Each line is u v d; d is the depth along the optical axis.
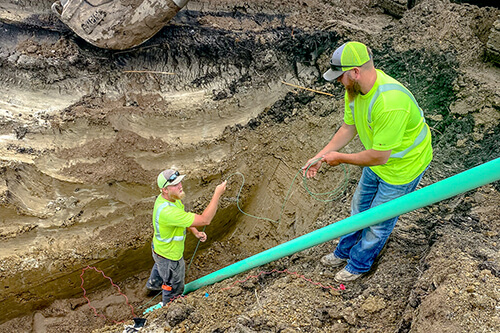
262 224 6.75
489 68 6.08
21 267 5.35
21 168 5.39
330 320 3.79
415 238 4.39
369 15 7.70
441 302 3.27
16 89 5.82
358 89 3.20
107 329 4.57
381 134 3.18
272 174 6.76
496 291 3.25
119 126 5.99
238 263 4.47
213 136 6.47
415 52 6.46
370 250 3.90
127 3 5.63
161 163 6.17
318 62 6.95
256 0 7.03
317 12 7.16
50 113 5.79
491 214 4.41
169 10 5.66
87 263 5.70
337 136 3.87
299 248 3.96
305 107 6.75
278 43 6.75
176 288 4.84
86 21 5.68
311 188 6.25
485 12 6.30
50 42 6.00
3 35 5.87
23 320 5.65
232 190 6.59
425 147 3.43
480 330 3.00
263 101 6.78
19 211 5.38
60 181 5.59
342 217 5.15
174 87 6.44
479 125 5.50
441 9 6.62
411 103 3.20
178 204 4.55
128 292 6.13
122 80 6.23
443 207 4.68
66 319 5.72
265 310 3.92
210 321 4.14
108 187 5.82
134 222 5.98
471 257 3.69
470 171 3.00
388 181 3.55
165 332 4.07
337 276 4.20
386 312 3.72
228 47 6.60
